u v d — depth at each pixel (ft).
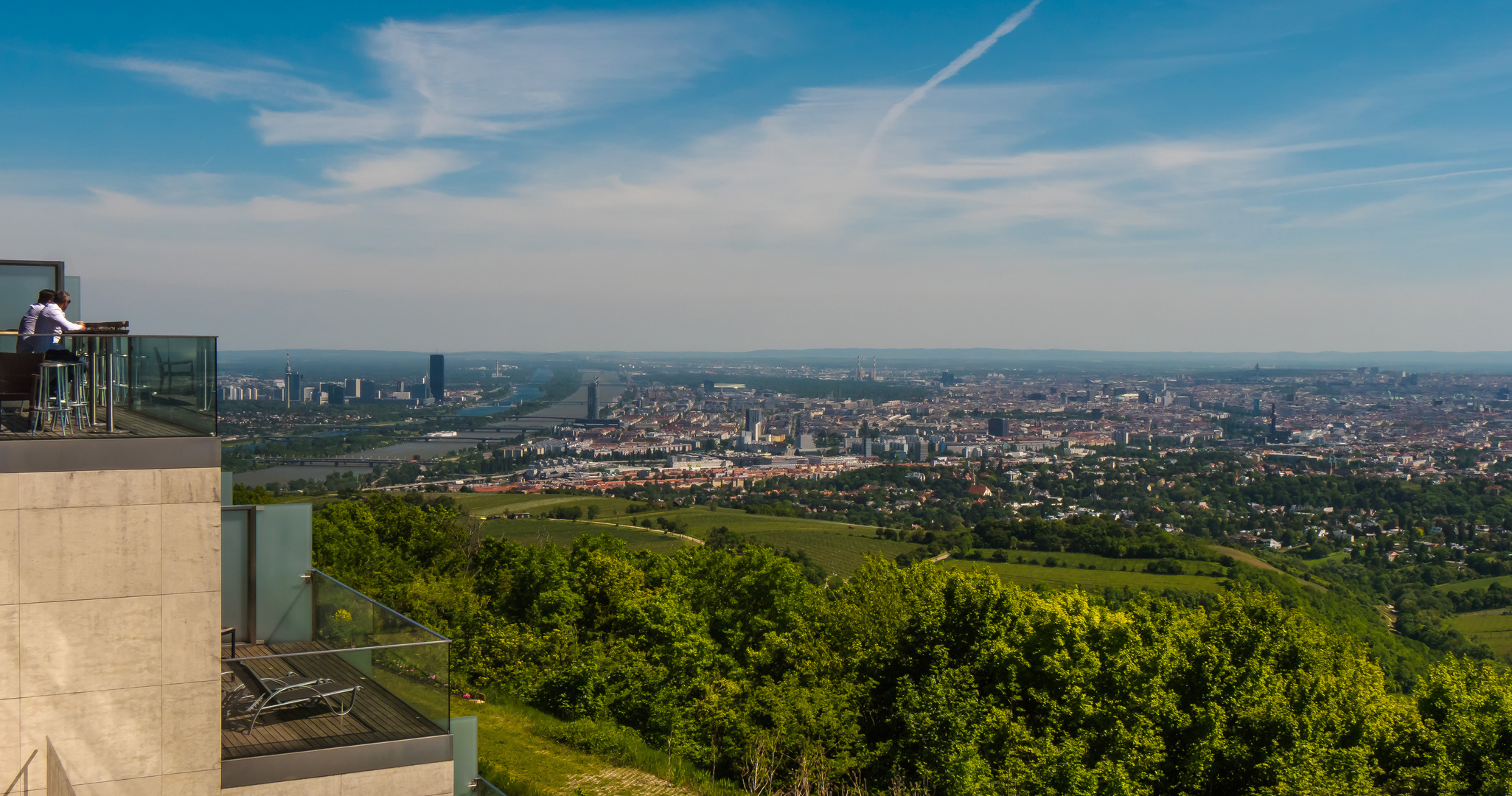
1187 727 86.33
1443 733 91.35
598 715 101.40
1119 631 102.63
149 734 31.27
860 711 103.19
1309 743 80.07
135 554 30.91
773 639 113.91
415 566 179.52
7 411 33.24
